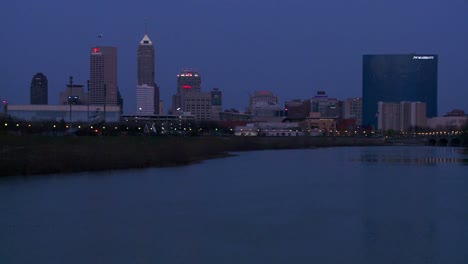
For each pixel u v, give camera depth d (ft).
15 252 160.25
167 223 198.49
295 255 157.99
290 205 236.02
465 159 547.49
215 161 489.26
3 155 345.72
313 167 433.07
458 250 162.61
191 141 648.38
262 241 173.47
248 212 219.41
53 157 356.18
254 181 323.78
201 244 169.68
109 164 374.02
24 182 296.51
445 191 281.33
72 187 281.54
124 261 152.25
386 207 231.09
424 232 184.75
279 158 552.00
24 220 201.05
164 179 324.19
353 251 161.99
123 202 240.12
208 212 219.00
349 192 276.82
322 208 228.63
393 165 461.78
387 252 160.76
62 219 203.51
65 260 153.07
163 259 154.30
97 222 199.00
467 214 214.48
